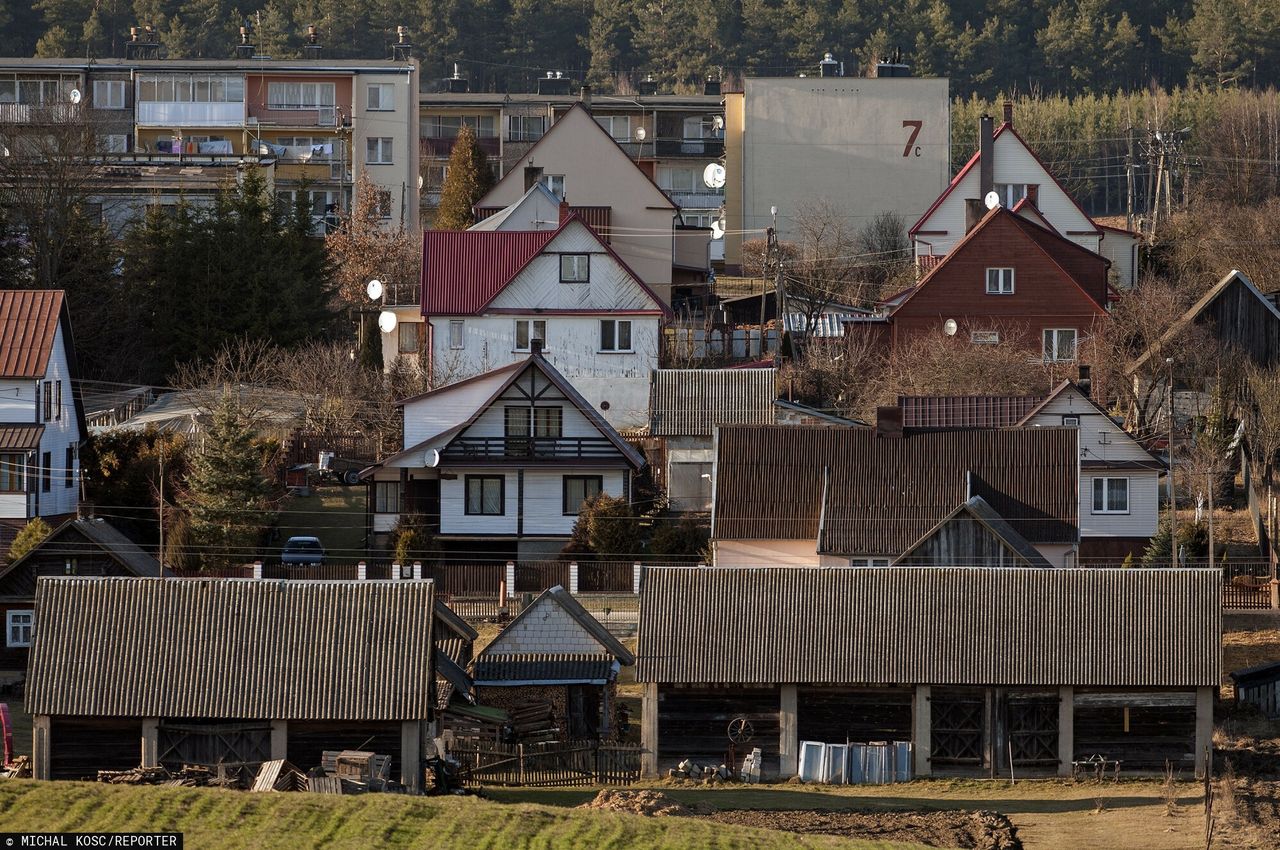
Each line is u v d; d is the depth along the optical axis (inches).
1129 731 6737.2
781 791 6446.9
